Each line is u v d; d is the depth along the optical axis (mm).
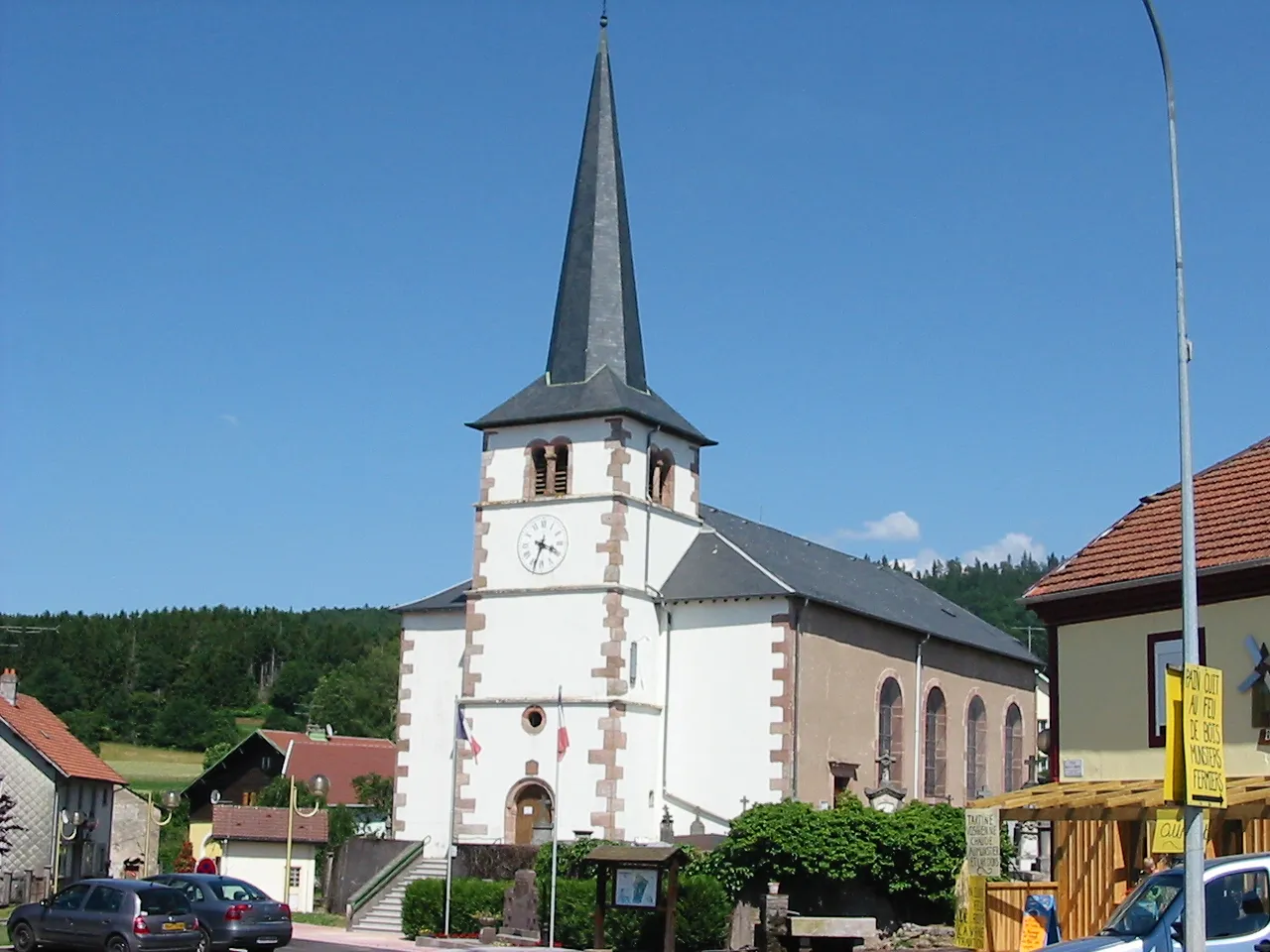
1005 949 26297
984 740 55594
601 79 49938
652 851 34406
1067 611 28141
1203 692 16109
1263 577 25047
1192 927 15828
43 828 56281
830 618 46656
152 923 30703
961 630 56094
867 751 47875
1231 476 28109
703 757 45094
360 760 72688
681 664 45969
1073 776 27625
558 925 37875
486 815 45281
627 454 45781
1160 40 17625
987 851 25984
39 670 140250
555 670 45094
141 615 156625
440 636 49438
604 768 43781
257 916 33594
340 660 153625
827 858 36906
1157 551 27141
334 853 50938
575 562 45406
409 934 41094
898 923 37656
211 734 133625
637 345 48281
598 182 49031
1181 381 17109
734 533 50750
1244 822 23922
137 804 70812
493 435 47531
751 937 36844
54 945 31125
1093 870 26625
